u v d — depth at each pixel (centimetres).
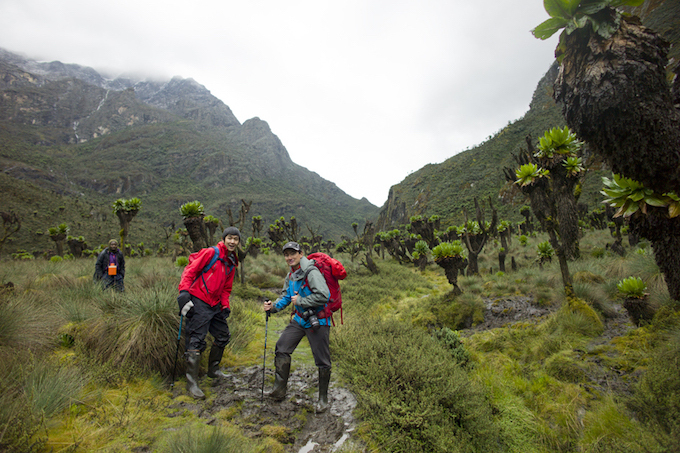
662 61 267
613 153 292
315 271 294
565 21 305
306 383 348
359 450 231
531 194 613
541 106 9575
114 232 6519
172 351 324
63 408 224
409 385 296
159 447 202
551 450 247
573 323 436
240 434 231
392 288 1173
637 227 326
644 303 403
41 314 333
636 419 240
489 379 349
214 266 315
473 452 244
